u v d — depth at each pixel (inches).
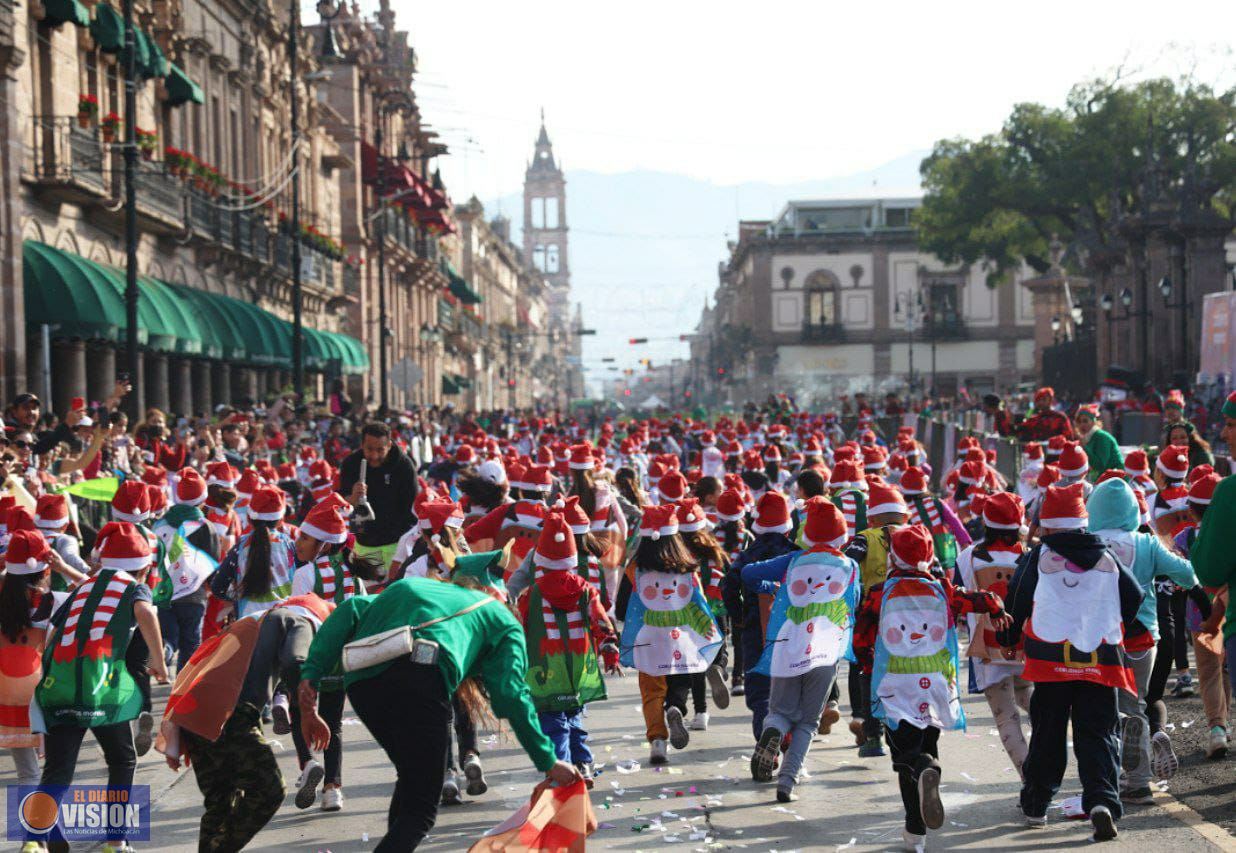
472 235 4315.9
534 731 242.5
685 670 369.1
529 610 331.6
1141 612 330.3
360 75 2456.9
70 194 1041.5
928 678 297.0
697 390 6555.1
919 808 289.6
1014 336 3954.2
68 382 1086.4
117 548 295.3
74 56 1087.6
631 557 378.9
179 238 1327.5
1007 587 316.5
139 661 297.1
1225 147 2303.2
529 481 413.7
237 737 263.1
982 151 2576.3
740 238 5044.3
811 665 329.7
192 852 300.8
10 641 311.6
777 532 365.7
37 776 320.5
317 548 354.3
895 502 362.9
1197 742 387.5
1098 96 2415.1
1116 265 1972.2
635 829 312.3
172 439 872.9
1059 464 462.9
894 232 3976.4
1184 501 402.6
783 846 298.5
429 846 300.7
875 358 3983.8
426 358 2957.7
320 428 1245.7
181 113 1387.8
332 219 2156.7
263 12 1659.7
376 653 233.9
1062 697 302.0
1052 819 316.5
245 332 1407.5
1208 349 1392.7
